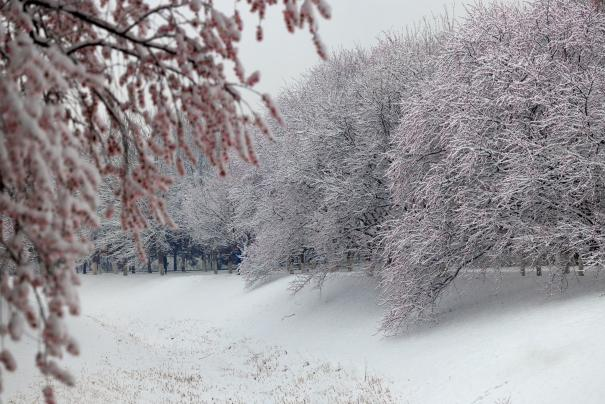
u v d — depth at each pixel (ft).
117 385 51.80
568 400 31.99
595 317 41.16
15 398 41.39
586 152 52.49
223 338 91.20
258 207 100.63
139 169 13.26
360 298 81.10
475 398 37.55
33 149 9.47
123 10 13.58
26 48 9.85
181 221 180.24
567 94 53.01
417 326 61.67
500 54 58.29
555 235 49.49
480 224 54.54
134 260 182.09
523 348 40.96
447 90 62.90
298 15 12.25
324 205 82.28
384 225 68.54
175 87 12.97
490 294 60.64
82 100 13.64
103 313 135.95
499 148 58.18
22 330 9.39
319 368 59.36
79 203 10.49
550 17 61.05
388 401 43.21
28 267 9.70
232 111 12.51
